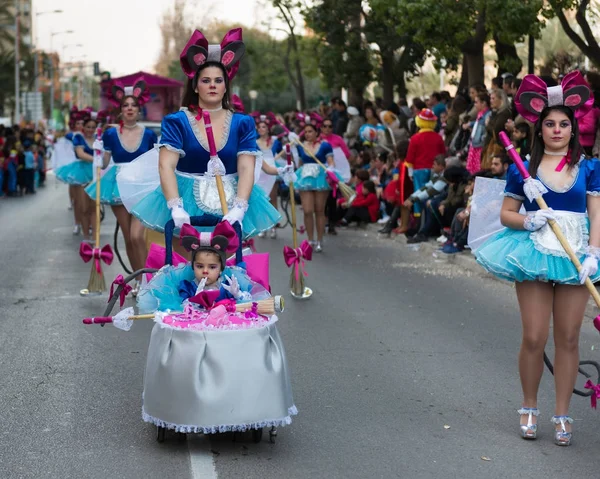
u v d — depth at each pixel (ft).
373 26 80.53
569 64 63.41
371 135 66.13
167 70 209.97
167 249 19.24
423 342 26.84
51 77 282.97
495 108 43.50
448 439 18.42
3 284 36.73
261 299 18.44
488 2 49.19
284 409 17.28
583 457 17.46
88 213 51.78
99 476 16.26
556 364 18.48
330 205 55.06
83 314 30.53
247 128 20.45
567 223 18.29
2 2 223.30
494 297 34.50
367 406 20.58
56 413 19.86
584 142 35.73
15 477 16.20
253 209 21.33
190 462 16.93
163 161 20.02
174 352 17.06
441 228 48.75
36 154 104.06
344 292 35.35
